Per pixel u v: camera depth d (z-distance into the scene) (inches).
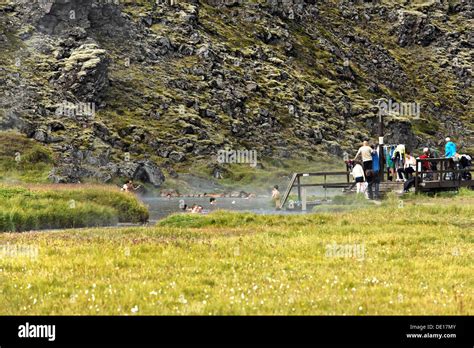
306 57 7313.0
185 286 586.9
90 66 5123.0
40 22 5733.3
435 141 7047.2
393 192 1696.6
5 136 4072.3
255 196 3624.5
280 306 509.7
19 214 1521.9
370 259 757.9
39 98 4726.9
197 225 1301.7
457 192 1744.6
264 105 5940.0
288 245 888.9
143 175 4035.4
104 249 829.8
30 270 661.9
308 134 5767.7
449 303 521.0
